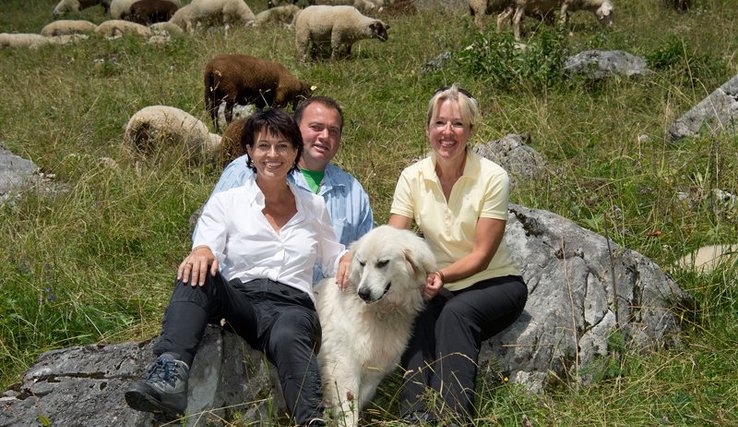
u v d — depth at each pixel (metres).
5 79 11.60
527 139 7.35
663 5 14.72
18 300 4.79
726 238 5.25
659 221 5.46
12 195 6.28
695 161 6.25
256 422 3.67
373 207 5.89
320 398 3.53
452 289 4.02
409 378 3.68
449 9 15.59
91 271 5.28
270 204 3.93
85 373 3.64
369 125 8.21
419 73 9.92
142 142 7.33
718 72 9.20
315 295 4.04
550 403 3.79
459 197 4.02
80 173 6.98
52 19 20.64
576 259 4.43
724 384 3.89
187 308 3.47
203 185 6.52
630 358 4.13
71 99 9.71
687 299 4.54
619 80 8.94
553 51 9.27
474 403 3.71
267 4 19.89
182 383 3.34
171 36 13.72
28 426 3.46
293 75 9.45
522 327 4.14
